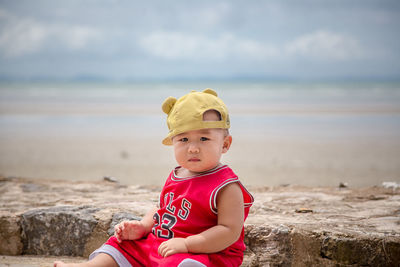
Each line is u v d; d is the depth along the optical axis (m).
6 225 3.51
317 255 2.95
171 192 2.62
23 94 40.66
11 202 4.06
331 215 3.50
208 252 2.38
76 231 3.42
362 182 7.73
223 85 73.81
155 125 17.52
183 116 2.51
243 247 2.63
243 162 10.02
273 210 3.71
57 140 13.59
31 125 17.41
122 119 19.59
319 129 16.05
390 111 22.34
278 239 3.04
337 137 14.05
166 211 2.57
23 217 3.54
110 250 2.58
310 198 4.24
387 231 3.00
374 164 9.68
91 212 3.54
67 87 61.50
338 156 10.77
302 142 13.09
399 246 2.81
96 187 4.91
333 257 2.90
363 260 2.86
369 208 3.77
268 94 40.91
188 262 2.29
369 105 26.23
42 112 22.34
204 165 2.52
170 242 2.37
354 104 27.11
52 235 3.48
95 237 3.37
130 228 2.64
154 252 2.52
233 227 2.40
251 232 3.11
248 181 7.88
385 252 2.83
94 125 17.52
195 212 2.49
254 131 15.66
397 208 3.77
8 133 15.13
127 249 2.61
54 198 4.24
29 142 13.16
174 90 53.12
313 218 3.39
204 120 2.50
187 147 2.52
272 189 4.83
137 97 36.38
